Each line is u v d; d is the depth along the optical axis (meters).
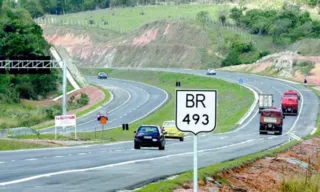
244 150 50.91
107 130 93.38
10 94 127.69
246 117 103.62
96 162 36.69
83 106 132.00
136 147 51.94
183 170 32.56
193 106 17.98
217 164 35.62
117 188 24.64
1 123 102.00
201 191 26.81
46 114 115.88
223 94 145.00
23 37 139.75
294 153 49.88
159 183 26.30
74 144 60.47
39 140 63.44
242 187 31.41
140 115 115.62
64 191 23.16
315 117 101.94
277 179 35.66
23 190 22.97
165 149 52.47
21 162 35.75
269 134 80.12
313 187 31.33
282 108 104.00
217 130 89.56
